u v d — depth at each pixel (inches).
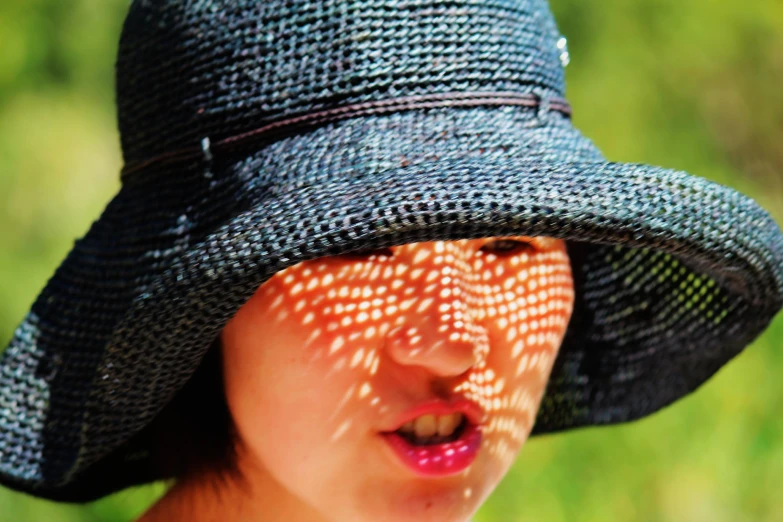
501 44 33.8
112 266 34.9
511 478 74.4
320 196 31.7
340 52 33.3
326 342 33.2
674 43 87.2
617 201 31.4
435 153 32.8
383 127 33.0
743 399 80.8
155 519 36.8
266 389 33.6
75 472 34.9
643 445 77.4
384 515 33.4
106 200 76.7
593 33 85.5
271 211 31.8
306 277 33.3
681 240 31.9
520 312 34.1
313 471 33.5
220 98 33.6
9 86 77.7
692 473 77.8
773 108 92.7
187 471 36.1
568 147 33.7
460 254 33.6
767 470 78.9
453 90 33.4
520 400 34.3
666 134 85.7
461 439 33.7
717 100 91.7
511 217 31.0
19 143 75.5
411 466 33.3
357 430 33.3
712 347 37.9
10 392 35.6
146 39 34.7
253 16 33.6
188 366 33.3
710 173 87.2
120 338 32.7
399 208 31.0
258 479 35.2
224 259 31.6
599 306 38.8
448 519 33.5
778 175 95.1
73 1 80.7
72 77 80.0
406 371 33.2
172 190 34.1
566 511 74.0
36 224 74.2
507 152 33.0
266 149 33.3
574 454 76.3
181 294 31.9
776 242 34.1
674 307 38.1
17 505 66.2
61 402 35.3
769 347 83.4
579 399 39.3
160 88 34.4
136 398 33.6
